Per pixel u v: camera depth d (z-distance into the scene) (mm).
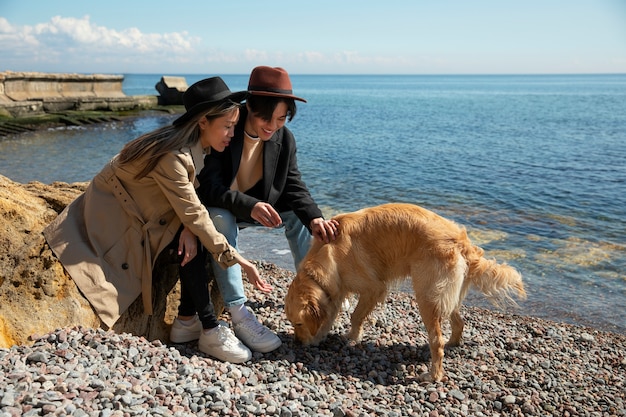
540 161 17188
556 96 84125
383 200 11453
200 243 3672
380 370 3969
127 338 3387
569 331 5383
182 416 2668
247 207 3779
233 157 3941
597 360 4629
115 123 29641
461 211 10531
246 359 3705
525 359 4387
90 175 14359
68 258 3418
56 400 2494
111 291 3465
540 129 28719
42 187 4492
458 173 14914
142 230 3580
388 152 19391
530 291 6637
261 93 3764
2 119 25391
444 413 3406
